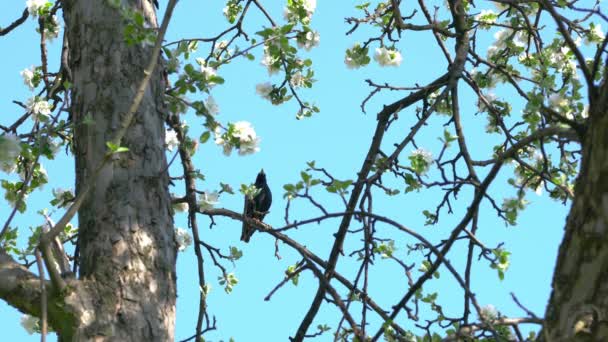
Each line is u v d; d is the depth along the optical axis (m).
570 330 6.82
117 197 10.36
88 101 10.98
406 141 10.78
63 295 9.46
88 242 10.16
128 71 11.07
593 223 7.02
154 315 9.86
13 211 8.14
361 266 10.55
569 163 12.45
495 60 14.08
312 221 8.93
